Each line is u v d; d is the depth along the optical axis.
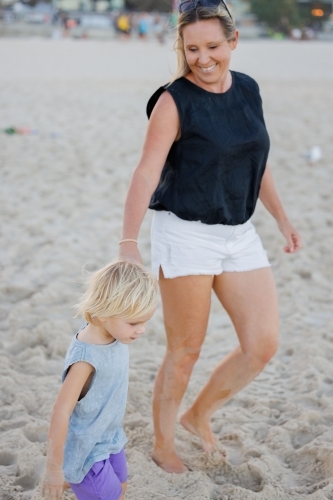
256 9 53.84
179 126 2.73
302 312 4.89
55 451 2.20
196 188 2.76
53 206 7.33
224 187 2.80
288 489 2.94
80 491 2.43
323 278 5.51
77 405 2.37
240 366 2.90
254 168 2.85
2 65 22.38
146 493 2.86
